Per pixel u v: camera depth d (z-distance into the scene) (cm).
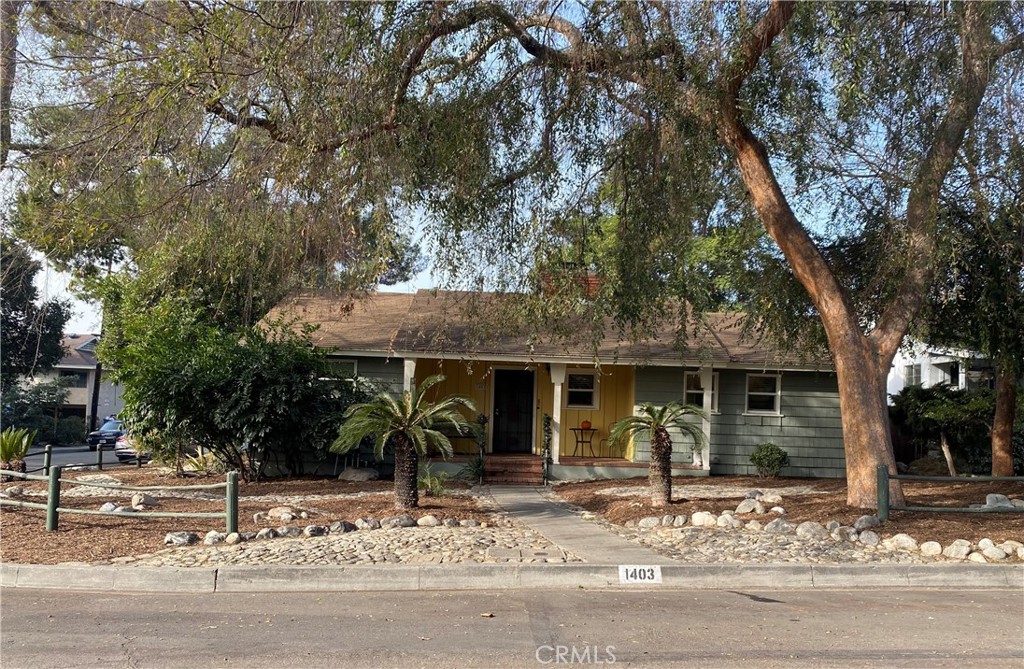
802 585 859
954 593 826
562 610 736
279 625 677
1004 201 1174
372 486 1570
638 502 1323
